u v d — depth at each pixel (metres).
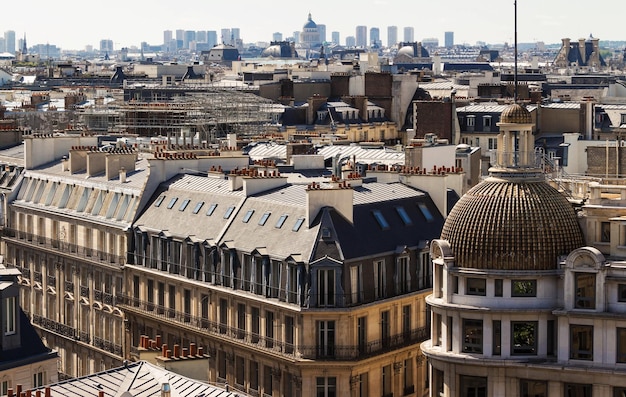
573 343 147.00
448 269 151.75
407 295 188.12
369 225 189.00
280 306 183.50
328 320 180.62
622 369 144.50
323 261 180.38
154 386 144.88
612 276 145.50
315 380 180.75
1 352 149.75
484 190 153.50
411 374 190.25
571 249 150.25
